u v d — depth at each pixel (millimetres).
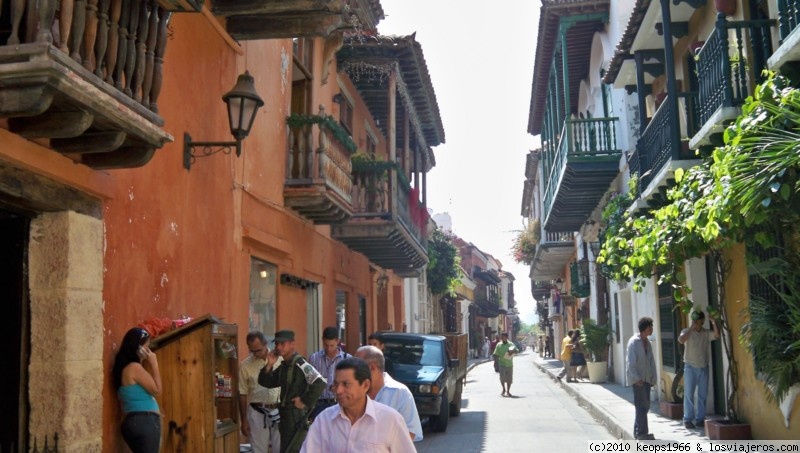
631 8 17375
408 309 30203
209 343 6879
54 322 5926
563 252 30844
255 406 8180
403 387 5551
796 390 8734
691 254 9656
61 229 6020
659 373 15734
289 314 12742
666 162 11898
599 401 16844
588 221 23000
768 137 7125
